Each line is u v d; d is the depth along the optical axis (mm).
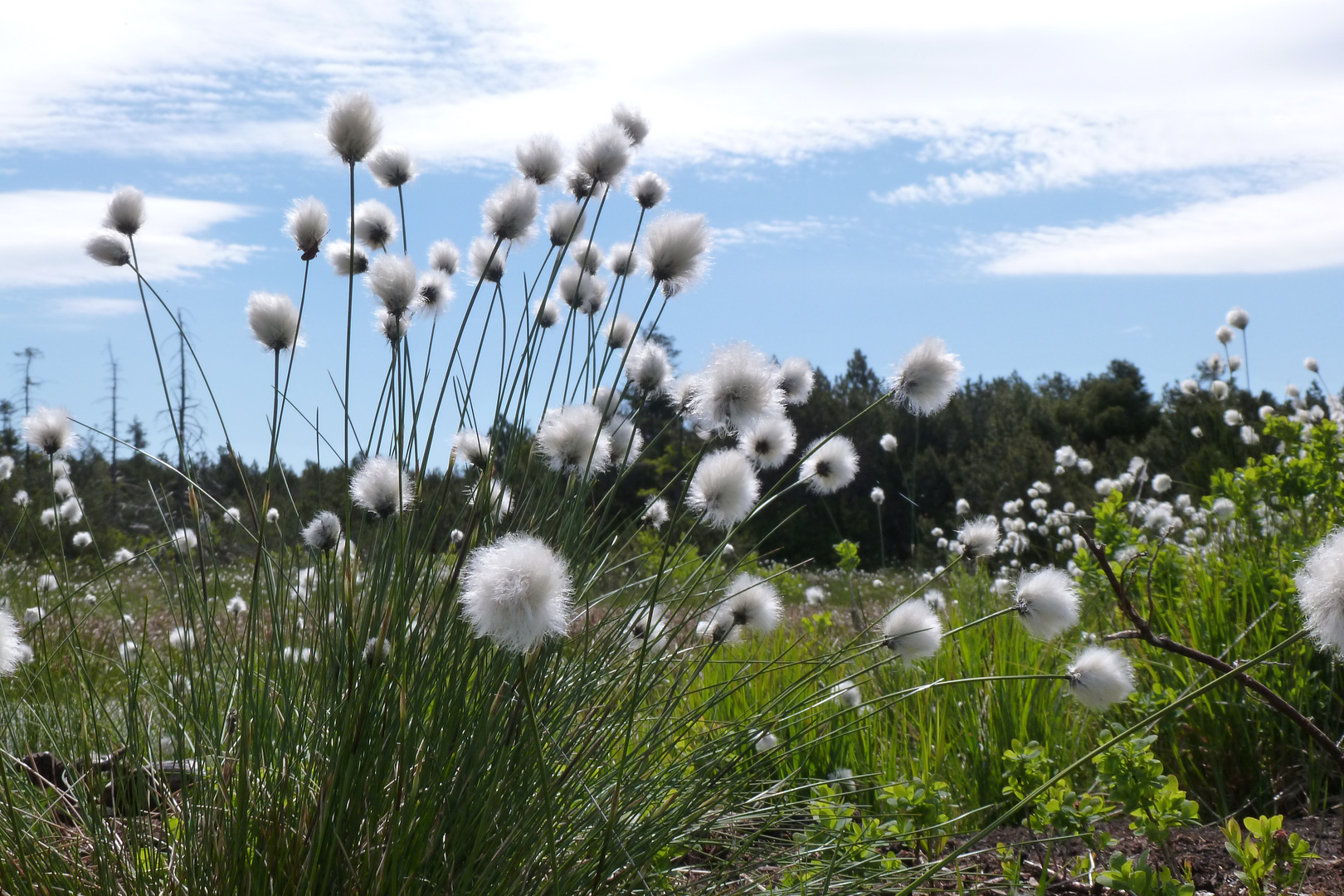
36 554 5699
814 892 2166
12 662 1697
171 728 2217
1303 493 4184
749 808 2459
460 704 1826
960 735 3461
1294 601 3064
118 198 2352
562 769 1893
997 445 21938
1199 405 8938
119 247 2332
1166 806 2113
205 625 2043
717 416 1959
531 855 1782
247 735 1789
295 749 1839
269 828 1753
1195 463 8398
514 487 2381
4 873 1765
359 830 1742
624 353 2180
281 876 1710
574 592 2045
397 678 1780
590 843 1854
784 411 2422
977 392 34438
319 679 1935
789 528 20594
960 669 3799
